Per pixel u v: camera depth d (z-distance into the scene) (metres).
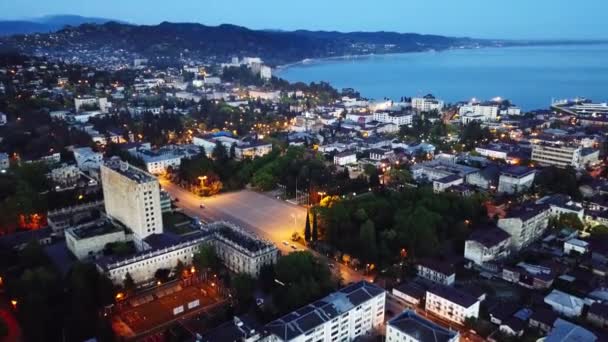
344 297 193.38
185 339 188.75
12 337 191.38
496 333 194.38
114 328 199.00
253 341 168.25
